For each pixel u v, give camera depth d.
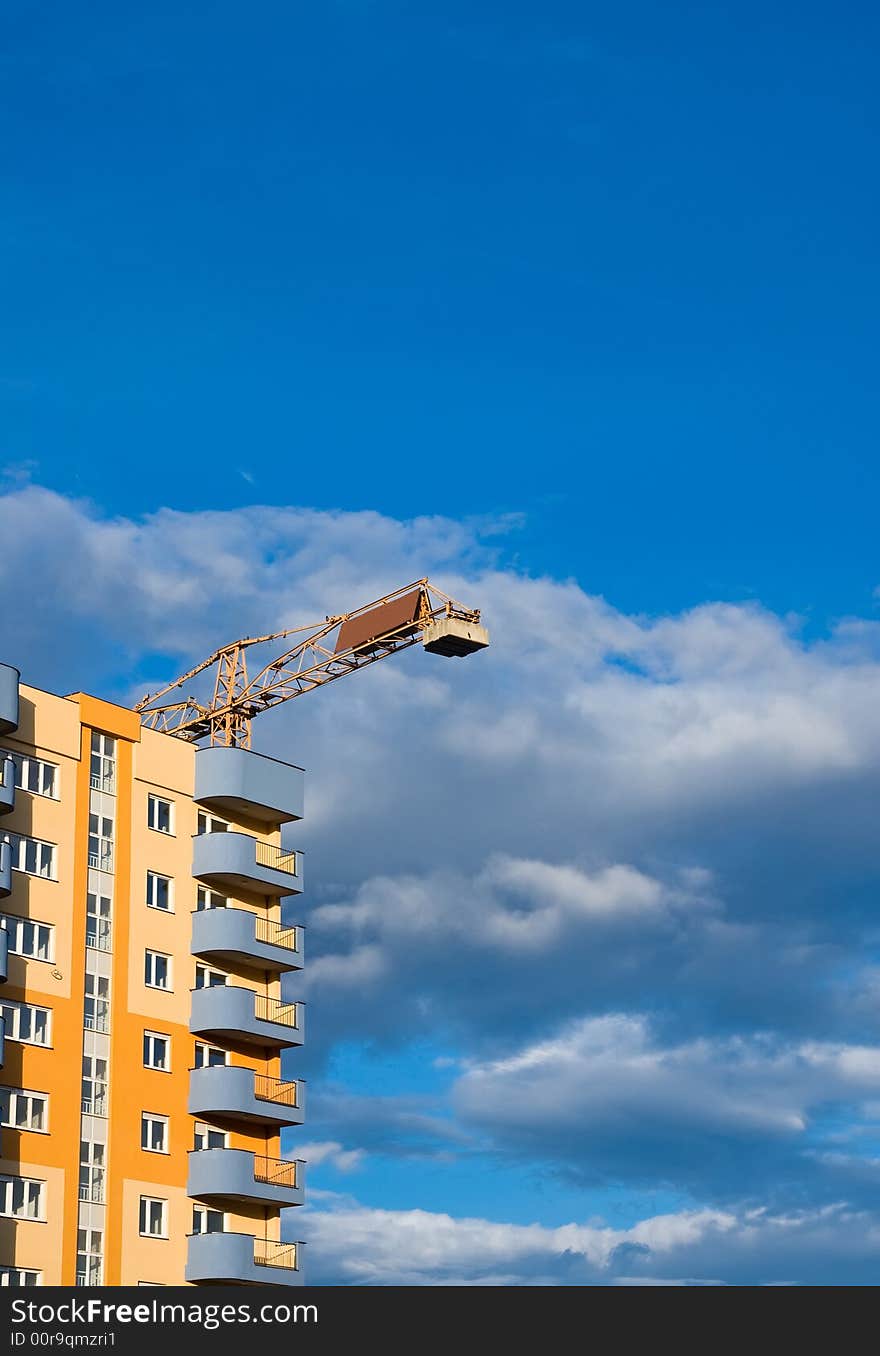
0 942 73.06
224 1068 79.75
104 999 78.12
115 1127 76.94
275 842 86.31
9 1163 73.25
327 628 99.94
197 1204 79.00
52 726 79.12
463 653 96.50
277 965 83.31
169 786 82.94
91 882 78.94
